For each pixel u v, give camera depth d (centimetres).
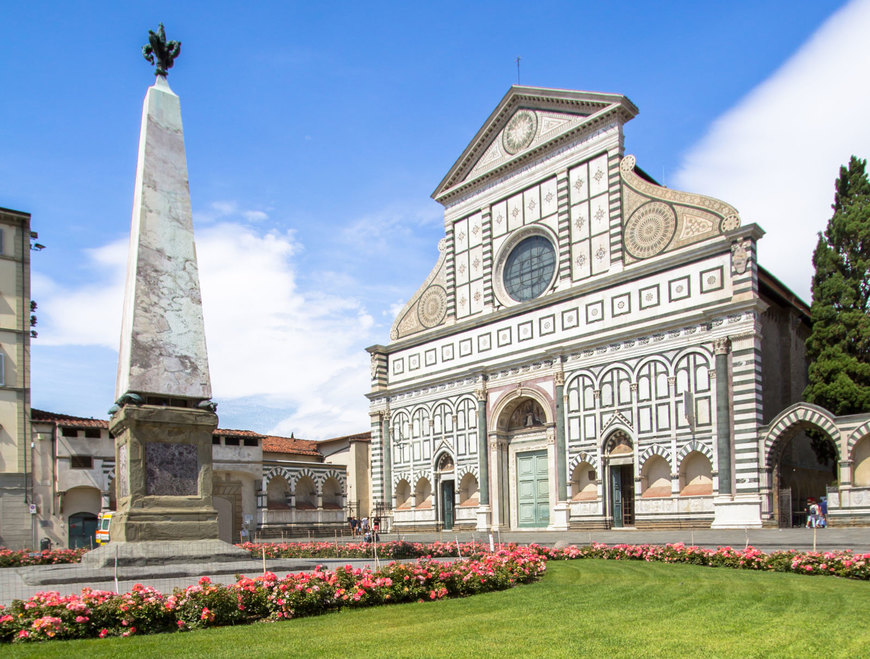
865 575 2261
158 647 1314
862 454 3988
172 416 2312
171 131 2542
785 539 3459
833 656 1159
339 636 1388
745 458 4319
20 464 5512
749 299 4388
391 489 6638
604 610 1650
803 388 5434
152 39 2597
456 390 6128
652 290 4916
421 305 6644
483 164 6269
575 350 5269
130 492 2234
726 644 1251
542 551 3173
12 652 1290
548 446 5381
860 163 4894
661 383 4769
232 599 1596
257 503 6644
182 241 2472
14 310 5744
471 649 1240
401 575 1884
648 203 5059
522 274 5881
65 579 2006
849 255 4825
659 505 4672
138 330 2328
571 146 5597
